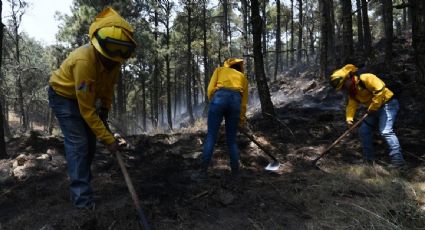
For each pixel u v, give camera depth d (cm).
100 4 2383
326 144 685
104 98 402
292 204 419
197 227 370
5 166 562
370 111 543
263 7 3067
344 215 384
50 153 611
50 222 369
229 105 498
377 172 517
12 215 398
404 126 762
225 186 462
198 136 759
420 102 817
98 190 458
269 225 374
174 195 436
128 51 354
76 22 2402
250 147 659
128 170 545
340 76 562
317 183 483
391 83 557
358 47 2372
